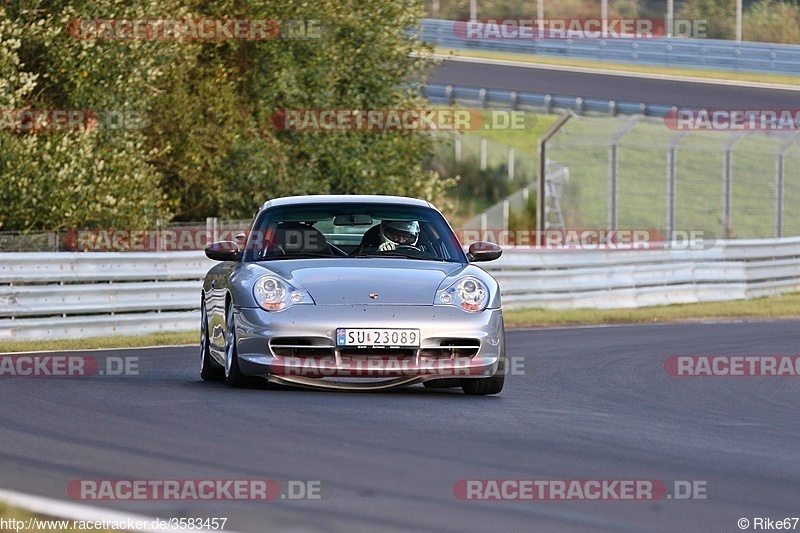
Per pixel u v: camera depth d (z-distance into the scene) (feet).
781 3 625.00
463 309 92.38
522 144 459.73
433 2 655.35
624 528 47.62
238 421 75.05
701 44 499.92
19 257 155.63
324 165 273.75
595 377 115.96
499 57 534.37
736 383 114.01
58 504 49.75
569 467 61.05
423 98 289.53
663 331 180.45
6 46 212.23
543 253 217.97
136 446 65.16
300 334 89.71
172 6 241.76
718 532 47.42
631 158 414.41
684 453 67.26
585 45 529.04
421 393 95.14
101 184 213.46
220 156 257.55
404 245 102.01
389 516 48.49
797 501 54.03
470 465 60.80
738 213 374.22
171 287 171.53
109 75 226.79
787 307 228.43
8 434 69.31
